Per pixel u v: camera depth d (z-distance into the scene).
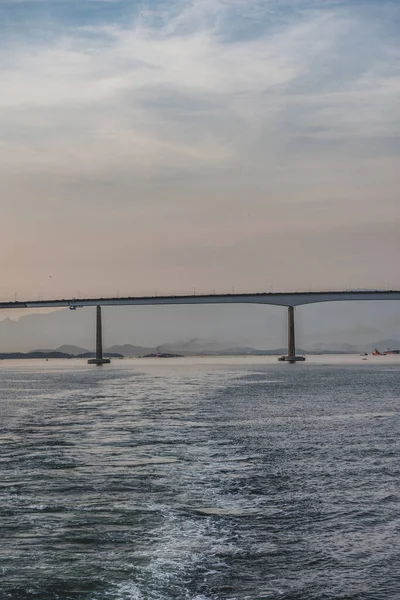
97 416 63.72
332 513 24.91
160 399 86.81
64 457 38.03
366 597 17.14
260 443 43.62
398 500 26.98
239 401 82.00
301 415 63.59
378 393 96.69
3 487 29.45
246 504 26.23
